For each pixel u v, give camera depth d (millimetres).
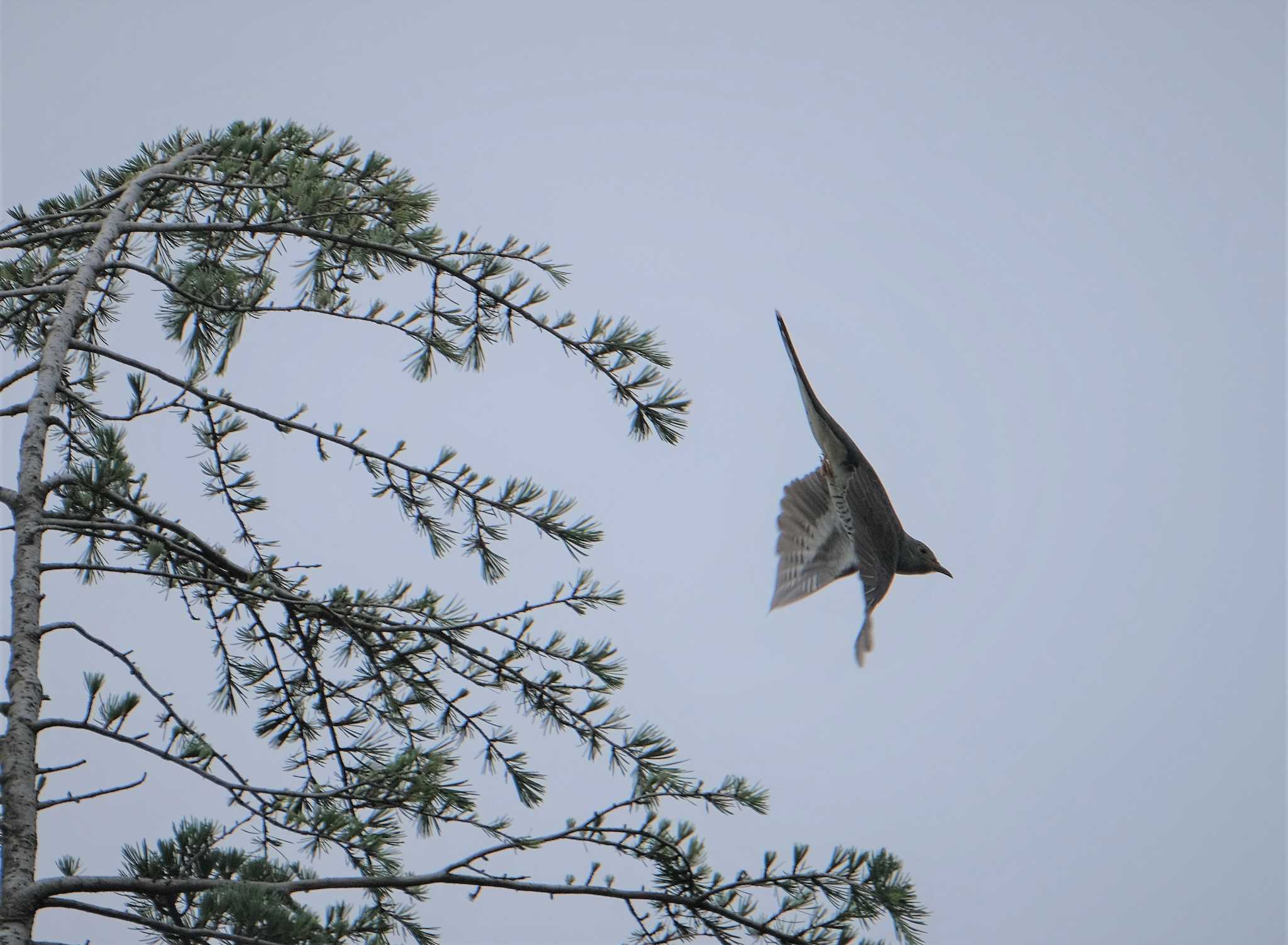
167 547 13164
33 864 10516
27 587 11945
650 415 16266
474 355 16562
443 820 12375
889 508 14781
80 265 14938
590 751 13945
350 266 16344
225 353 15750
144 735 11305
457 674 14156
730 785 13359
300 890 11258
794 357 15031
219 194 16500
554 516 15406
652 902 12344
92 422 16391
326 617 13695
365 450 15344
